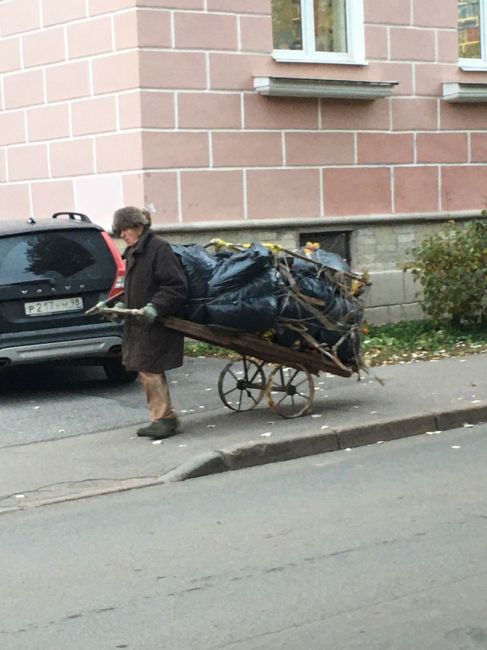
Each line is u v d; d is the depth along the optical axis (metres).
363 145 14.51
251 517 6.67
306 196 14.02
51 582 5.59
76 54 13.38
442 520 6.44
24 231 10.25
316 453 8.45
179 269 8.41
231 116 13.33
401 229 14.89
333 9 14.44
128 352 8.63
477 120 15.53
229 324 8.61
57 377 11.66
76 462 8.09
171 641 4.76
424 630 4.80
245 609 5.11
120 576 5.64
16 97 14.23
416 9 14.88
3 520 6.81
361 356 9.41
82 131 13.45
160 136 12.83
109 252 10.55
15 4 14.06
